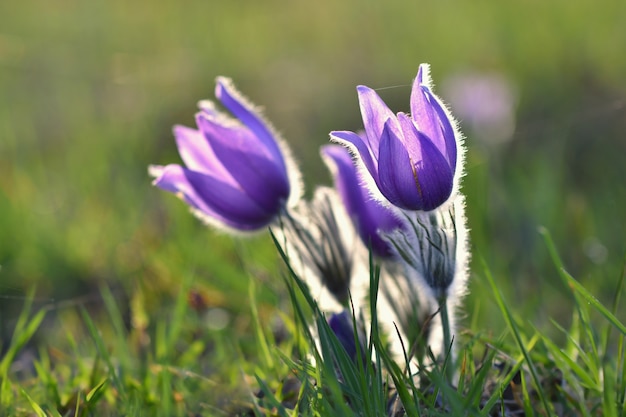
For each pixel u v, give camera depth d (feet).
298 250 12.78
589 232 20.57
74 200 24.89
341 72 36.50
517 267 20.10
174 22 45.29
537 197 21.40
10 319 19.72
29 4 48.73
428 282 11.41
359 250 12.91
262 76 37.32
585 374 11.91
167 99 34.58
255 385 13.93
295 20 44.34
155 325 18.29
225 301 18.53
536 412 12.13
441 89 31.19
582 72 32.42
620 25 35.01
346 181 12.68
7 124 30.73
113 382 13.93
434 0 42.98
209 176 12.48
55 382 13.71
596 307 11.64
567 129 26.78
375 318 10.80
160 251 20.80
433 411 10.50
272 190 12.71
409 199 10.55
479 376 10.77
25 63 40.06
